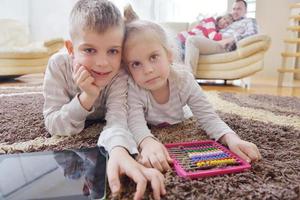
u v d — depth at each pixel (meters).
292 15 2.82
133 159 0.56
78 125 0.76
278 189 0.50
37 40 3.40
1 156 0.61
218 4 3.38
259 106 1.29
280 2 3.20
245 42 2.29
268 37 2.29
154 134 0.81
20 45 3.07
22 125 0.88
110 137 0.61
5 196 0.45
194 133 0.82
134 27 0.70
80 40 0.65
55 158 0.60
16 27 3.10
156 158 0.57
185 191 0.49
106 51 0.66
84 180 0.50
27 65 2.51
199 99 0.81
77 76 0.68
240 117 1.03
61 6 3.37
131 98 0.76
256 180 0.53
